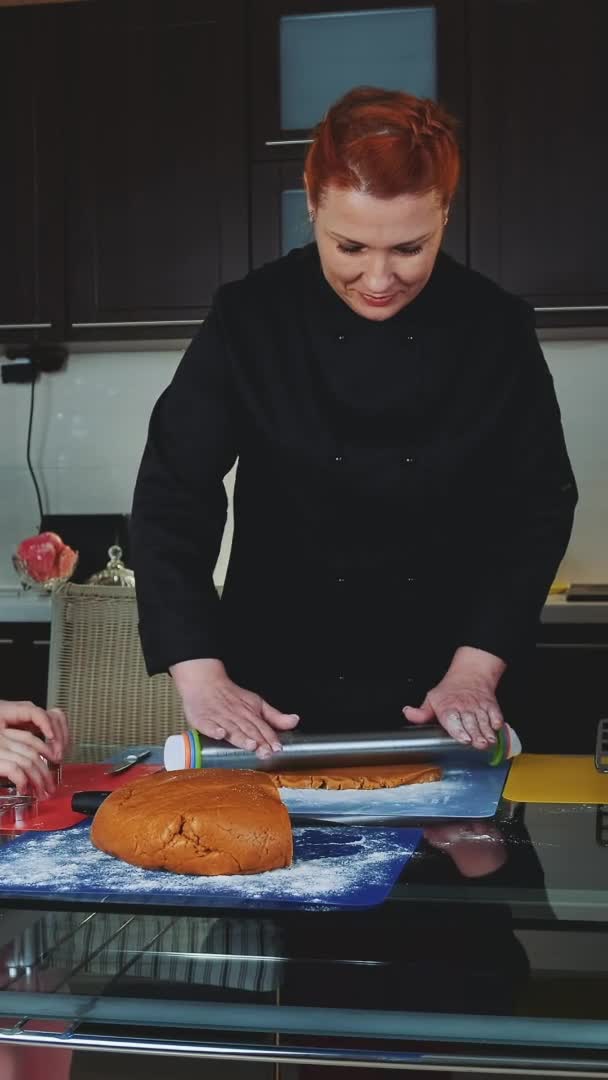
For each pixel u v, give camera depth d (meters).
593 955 0.68
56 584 2.97
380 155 1.00
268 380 1.36
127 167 2.98
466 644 1.32
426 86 2.87
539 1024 0.64
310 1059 0.65
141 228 2.98
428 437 1.36
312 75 2.91
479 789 1.10
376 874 0.82
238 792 0.88
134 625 1.81
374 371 1.35
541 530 1.39
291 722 1.14
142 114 2.97
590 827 0.96
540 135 2.84
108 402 3.29
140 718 1.79
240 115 2.93
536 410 1.39
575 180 2.83
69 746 1.40
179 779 0.94
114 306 3.00
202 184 2.96
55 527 3.21
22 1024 0.68
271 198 2.94
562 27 2.82
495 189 2.85
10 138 3.01
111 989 0.67
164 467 1.36
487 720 1.15
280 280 1.40
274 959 0.69
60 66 2.99
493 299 1.40
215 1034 0.66
